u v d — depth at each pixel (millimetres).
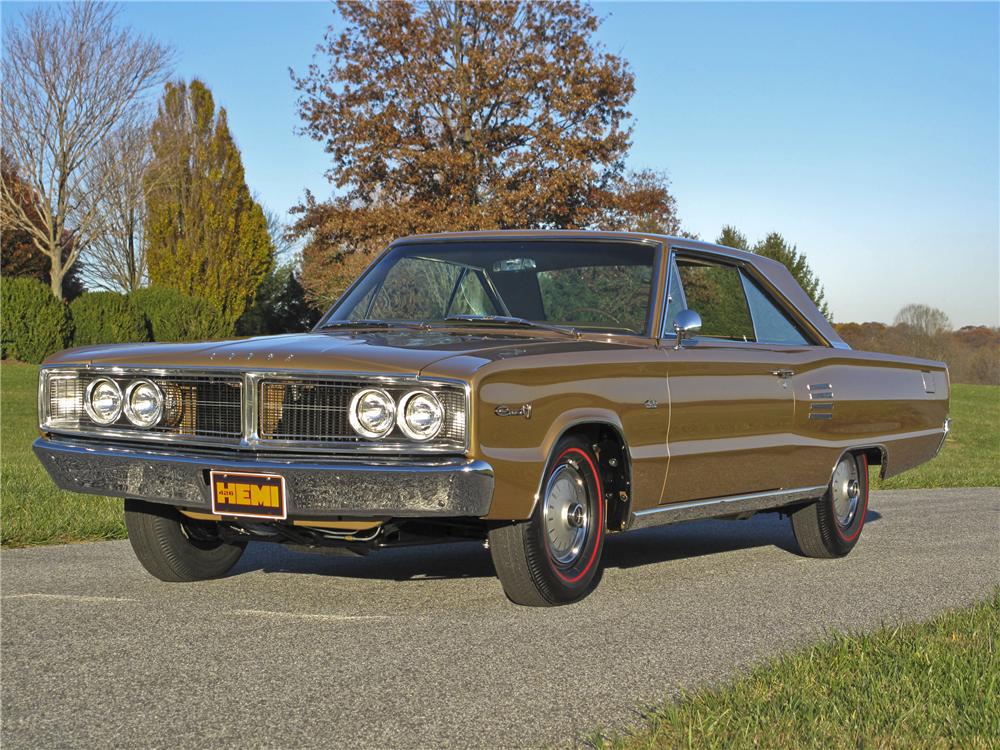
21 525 6930
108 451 4676
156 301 34625
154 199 39312
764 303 6434
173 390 4629
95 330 32031
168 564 5285
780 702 3379
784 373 6043
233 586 5277
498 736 3193
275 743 3123
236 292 41000
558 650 4145
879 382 6926
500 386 4301
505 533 4621
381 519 4566
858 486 6809
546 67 26047
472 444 4184
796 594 5387
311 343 4641
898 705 3332
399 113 26438
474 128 26688
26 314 30297
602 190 27016
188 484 4488
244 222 41094
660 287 5523
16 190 37438
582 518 4910
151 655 4020
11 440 15820
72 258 36438
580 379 4703
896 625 4660
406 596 5070
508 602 4969
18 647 4125
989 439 25203
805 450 6160
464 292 5691
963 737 3066
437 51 26578
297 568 5797
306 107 27188
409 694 3574
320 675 3775
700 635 4457
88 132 35062
